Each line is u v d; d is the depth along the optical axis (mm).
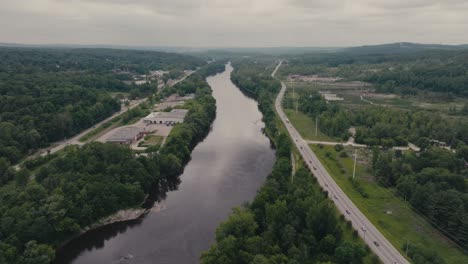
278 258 117125
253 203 151875
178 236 152125
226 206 177500
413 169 197000
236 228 133250
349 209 162125
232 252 121062
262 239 126875
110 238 151375
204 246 145000
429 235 143125
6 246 121875
